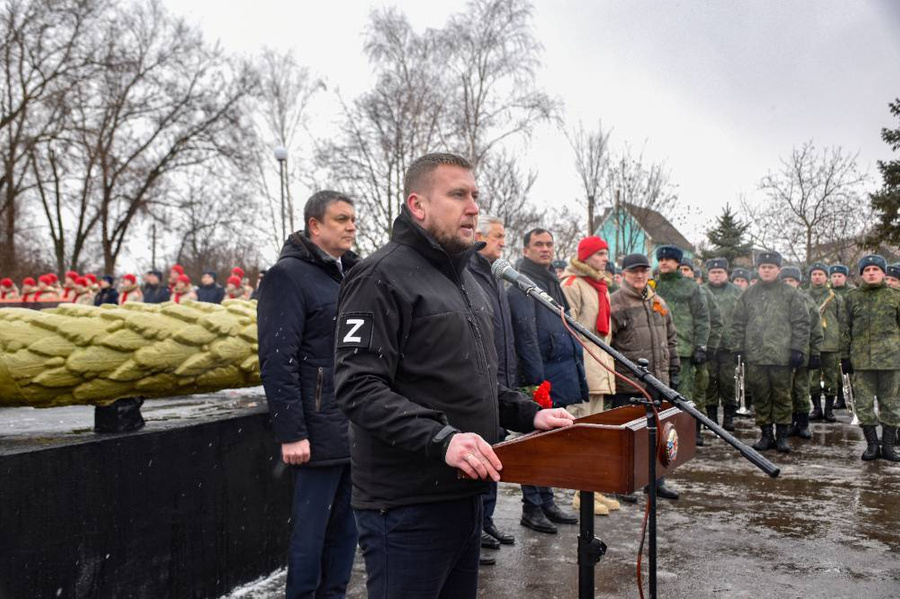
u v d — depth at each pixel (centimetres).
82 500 262
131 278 1535
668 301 748
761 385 747
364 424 189
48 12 2406
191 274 3678
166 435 301
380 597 200
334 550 319
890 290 706
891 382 693
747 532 464
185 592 311
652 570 200
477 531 212
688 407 213
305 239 313
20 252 3100
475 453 177
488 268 429
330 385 307
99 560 268
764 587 369
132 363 280
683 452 227
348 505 320
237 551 346
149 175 2750
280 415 293
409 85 2328
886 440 695
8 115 2439
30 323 266
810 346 821
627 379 219
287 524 388
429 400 199
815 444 785
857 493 564
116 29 2558
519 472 193
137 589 285
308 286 304
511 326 446
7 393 259
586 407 521
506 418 229
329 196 316
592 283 520
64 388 268
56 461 253
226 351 316
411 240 208
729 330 788
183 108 2792
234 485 344
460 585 217
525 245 488
